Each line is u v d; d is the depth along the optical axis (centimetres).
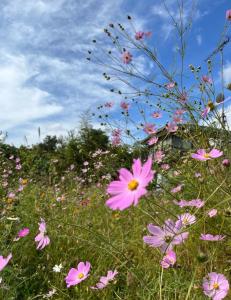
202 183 118
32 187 234
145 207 135
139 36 143
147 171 48
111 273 82
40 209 153
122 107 169
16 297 92
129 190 48
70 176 269
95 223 147
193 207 104
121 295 88
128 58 149
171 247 67
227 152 120
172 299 77
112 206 47
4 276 97
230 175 106
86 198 201
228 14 131
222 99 125
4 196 182
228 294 74
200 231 99
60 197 193
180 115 142
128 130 168
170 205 130
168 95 140
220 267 88
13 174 268
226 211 92
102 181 232
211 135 136
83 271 77
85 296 93
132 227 133
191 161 146
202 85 132
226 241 96
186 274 81
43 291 100
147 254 106
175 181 137
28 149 309
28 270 108
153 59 139
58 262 112
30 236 123
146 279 80
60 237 123
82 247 117
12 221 124
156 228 68
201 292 72
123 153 186
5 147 310
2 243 113
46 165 299
